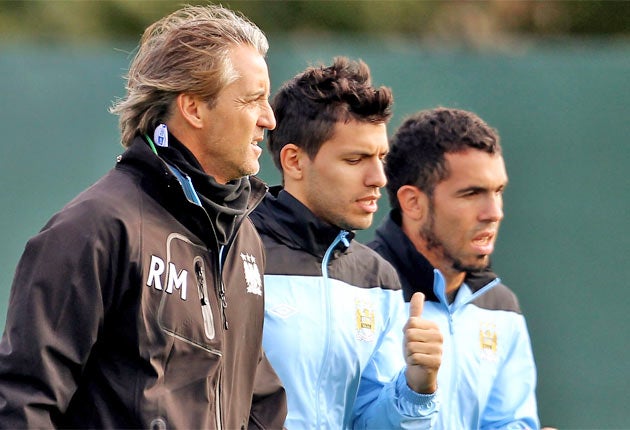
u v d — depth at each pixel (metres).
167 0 34.41
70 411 8.59
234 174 9.35
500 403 13.19
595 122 23.88
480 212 12.55
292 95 11.45
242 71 9.20
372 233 22.34
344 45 27.34
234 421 9.38
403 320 12.05
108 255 8.50
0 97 23.48
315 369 10.98
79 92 23.58
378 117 11.20
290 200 11.36
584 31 35.56
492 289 13.50
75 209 8.60
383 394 11.20
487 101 23.73
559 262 23.66
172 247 8.85
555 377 23.48
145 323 8.59
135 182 8.89
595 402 23.39
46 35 33.81
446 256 12.67
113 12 34.19
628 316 23.61
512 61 23.77
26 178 23.52
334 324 11.16
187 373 8.80
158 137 9.13
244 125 9.21
